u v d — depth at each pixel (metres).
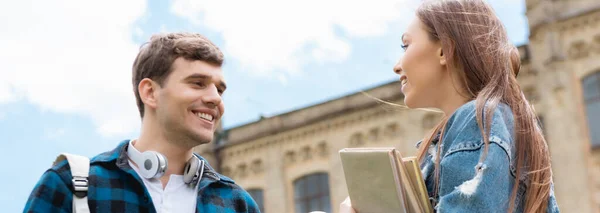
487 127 2.67
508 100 2.85
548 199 2.84
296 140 26.88
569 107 21.19
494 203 2.55
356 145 25.28
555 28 21.73
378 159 2.80
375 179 2.83
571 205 20.64
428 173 2.97
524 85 22.31
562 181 20.89
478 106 2.74
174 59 3.55
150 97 3.59
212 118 3.59
